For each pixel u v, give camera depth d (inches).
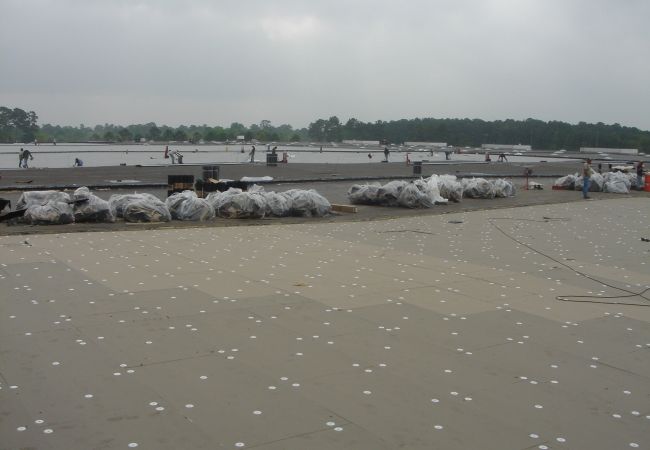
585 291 364.8
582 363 240.8
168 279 367.6
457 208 865.5
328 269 409.4
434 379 219.9
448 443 171.9
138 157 3107.8
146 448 165.3
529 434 178.9
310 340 259.9
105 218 631.8
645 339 273.4
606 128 6210.6
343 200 943.0
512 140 6624.0
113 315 290.5
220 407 192.4
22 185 1041.5
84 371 220.4
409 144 6766.7
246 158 3043.8
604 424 187.3
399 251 492.1
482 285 374.0
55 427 176.9
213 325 278.1
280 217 720.3
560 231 644.7
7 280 357.4
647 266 450.0
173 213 680.4
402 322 290.0
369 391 207.5
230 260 433.7
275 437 173.2
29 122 7475.4
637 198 1120.8
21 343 249.3
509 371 230.1
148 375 217.8
